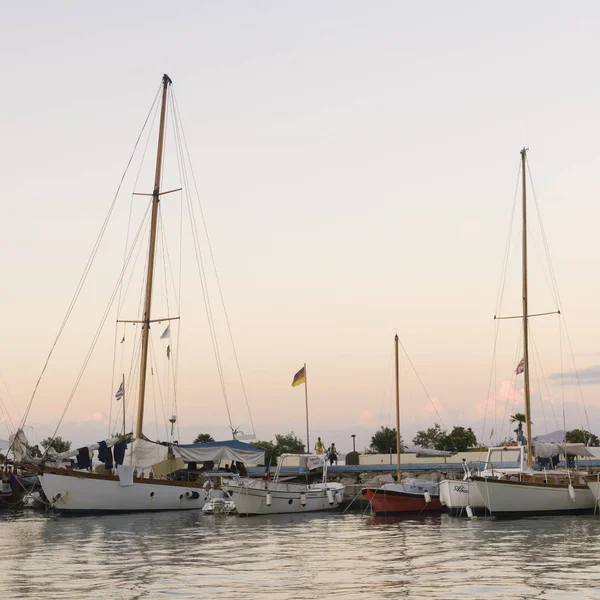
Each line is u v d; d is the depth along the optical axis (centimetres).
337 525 4547
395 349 6594
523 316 6109
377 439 9669
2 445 7169
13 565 2886
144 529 4291
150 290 6372
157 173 6569
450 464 6644
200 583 2464
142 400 6116
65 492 5044
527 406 5819
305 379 6638
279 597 2220
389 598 2192
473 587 2348
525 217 6222
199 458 5634
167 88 6756
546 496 4878
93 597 2223
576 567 2722
